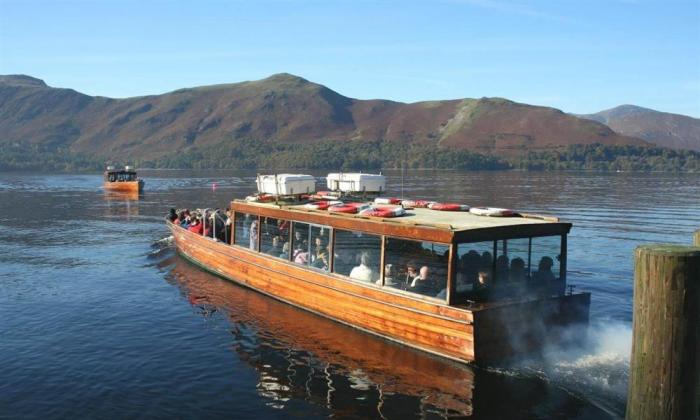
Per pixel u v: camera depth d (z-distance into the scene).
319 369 14.37
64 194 81.75
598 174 159.25
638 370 8.48
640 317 8.39
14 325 18.44
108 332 17.64
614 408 11.89
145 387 13.62
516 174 160.50
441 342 14.24
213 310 19.64
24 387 13.70
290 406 12.51
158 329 17.83
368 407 12.36
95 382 13.94
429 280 14.73
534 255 15.25
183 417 12.12
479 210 17.27
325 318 18.08
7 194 81.75
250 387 13.50
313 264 18.70
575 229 39.66
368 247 16.44
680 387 8.20
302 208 19.61
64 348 16.28
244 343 16.36
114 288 23.16
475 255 14.31
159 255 30.44
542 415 11.77
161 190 91.94
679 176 142.75
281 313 19.00
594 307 19.73
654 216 47.84
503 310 13.82
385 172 186.88
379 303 15.85
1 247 33.72
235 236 23.44
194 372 14.43
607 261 28.20
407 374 13.88
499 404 12.26
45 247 33.66
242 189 93.81
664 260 8.05
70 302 21.16
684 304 8.06
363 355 15.10
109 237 37.59
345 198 22.17
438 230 14.16
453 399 12.56
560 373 13.55
